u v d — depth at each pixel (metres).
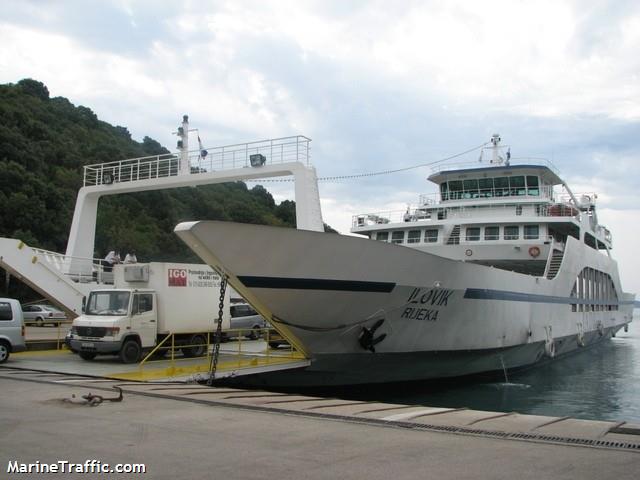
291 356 16.14
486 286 17.78
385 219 26.83
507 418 8.59
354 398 16.38
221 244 11.67
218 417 8.38
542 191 24.58
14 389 11.03
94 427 7.48
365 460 5.93
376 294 14.16
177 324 16.94
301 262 12.73
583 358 30.12
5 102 52.06
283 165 18.69
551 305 23.81
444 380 18.47
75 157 53.00
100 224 43.66
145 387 11.48
